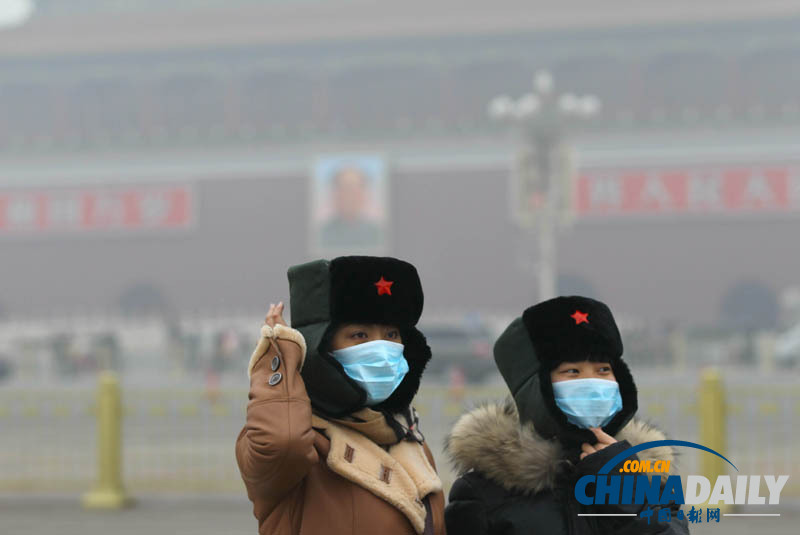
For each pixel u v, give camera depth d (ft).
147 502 98.78
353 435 31.22
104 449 99.35
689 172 494.59
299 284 31.96
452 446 33.47
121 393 101.91
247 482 29.94
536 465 31.50
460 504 32.81
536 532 31.45
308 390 31.22
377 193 522.47
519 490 31.96
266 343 30.25
